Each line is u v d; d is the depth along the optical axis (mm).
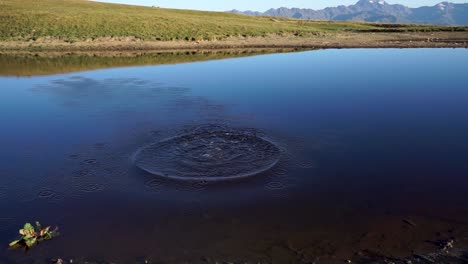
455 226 10602
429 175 13492
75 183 13266
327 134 17391
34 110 21500
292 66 34094
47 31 50469
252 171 13812
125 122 19188
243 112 20609
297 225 10812
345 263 9219
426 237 10141
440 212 11297
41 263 9438
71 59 39562
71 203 12086
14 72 32281
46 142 16891
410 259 9227
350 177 13414
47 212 11625
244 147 15898
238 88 25859
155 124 18781
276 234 10430
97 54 43156
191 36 51062
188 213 11414
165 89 25562
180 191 12578
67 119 19875
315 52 43469
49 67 34562
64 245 10109
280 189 12648
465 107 21125
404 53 41375
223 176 13484
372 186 12812
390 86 26078
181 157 14992
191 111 20781
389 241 10023
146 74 30719
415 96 23484
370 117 19719
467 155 15031
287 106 21688
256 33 54125
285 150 15586
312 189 12641
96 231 10680
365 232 10445
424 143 16297
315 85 26609
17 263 9445
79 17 55812
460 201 11836
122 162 14703
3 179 13648
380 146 16031
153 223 10984
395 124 18656
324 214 11312
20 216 11422
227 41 50219
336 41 51062
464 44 46656
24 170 14305
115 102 22641
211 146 15984
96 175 13773
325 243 10016
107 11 65938
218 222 10977
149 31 51781
